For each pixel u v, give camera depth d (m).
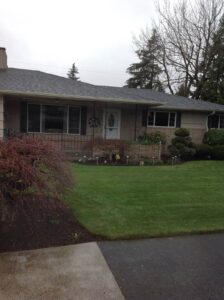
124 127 14.15
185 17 25.14
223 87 24.44
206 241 4.11
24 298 2.68
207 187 7.43
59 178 4.05
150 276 3.15
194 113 15.54
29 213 4.57
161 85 29.06
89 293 2.80
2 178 3.51
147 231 4.30
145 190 6.80
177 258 3.58
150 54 29.62
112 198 5.97
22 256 3.46
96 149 11.85
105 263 3.39
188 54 25.66
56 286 2.89
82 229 4.29
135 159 12.16
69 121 12.87
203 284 3.04
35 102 12.19
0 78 12.41
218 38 24.45
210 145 14.84
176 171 9.92
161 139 13.42
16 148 3.82
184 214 5.14
